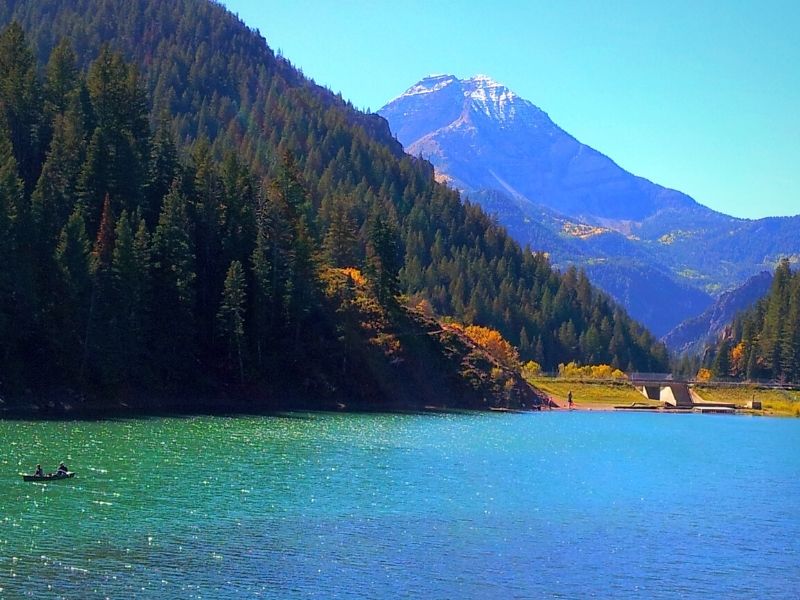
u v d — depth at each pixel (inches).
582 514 2508.6
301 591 1705.2
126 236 4685.0
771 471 3661.4
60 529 2016.5
